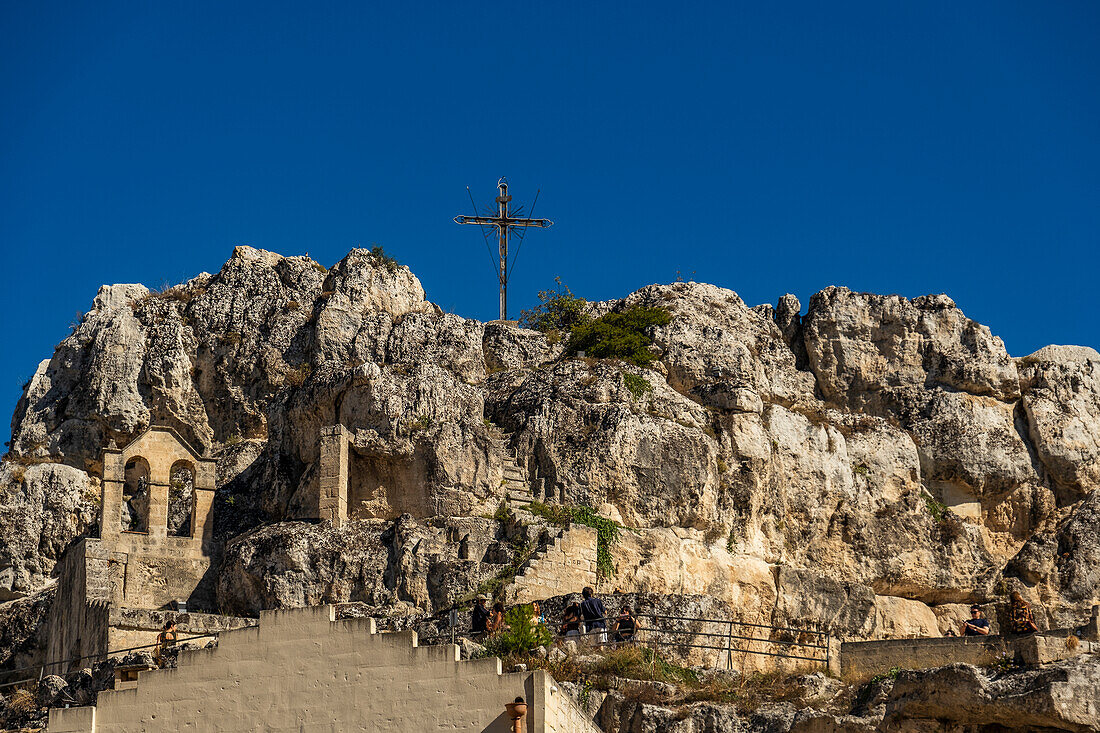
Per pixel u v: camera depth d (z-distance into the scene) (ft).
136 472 246.47
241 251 273.54
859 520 244.83
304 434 235.81
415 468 226.99
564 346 268.82
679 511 230.27
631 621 186.91
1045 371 265.75
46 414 259.60
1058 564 245.86
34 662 228.63
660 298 267.80
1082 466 258.37
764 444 241.14
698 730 170.40
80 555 221.87
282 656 148.77
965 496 255.91
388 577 214.69
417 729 143.54
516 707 140.36
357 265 269.03
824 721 168.66
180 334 263.29
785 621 229.45
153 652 193.67
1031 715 160.04
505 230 288.30
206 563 226.99
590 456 230.48
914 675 167.53
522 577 208.44
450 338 257.96
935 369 263.70
